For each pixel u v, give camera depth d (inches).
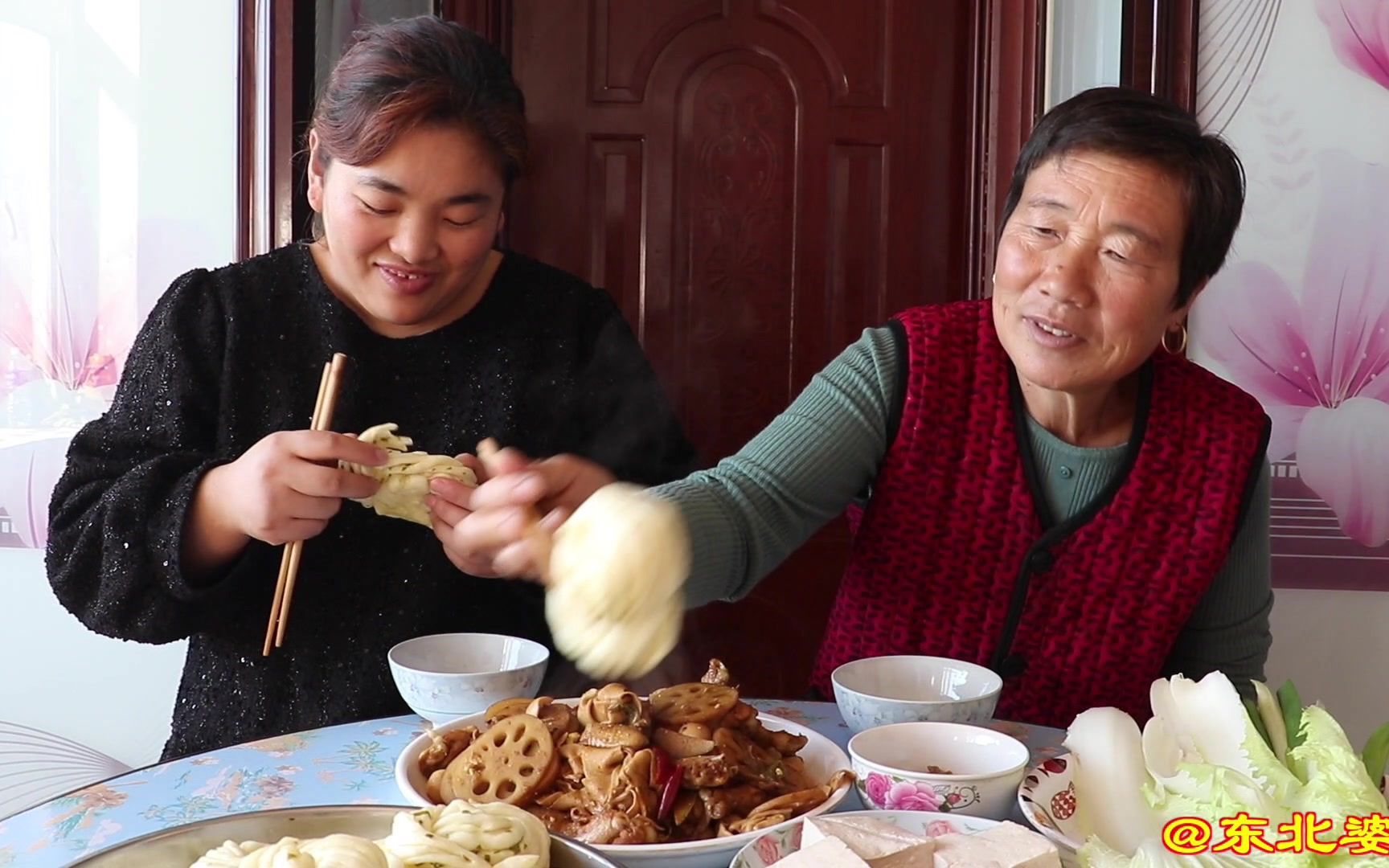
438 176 52.7
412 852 29.8
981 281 99.8
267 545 57.9
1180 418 56.2
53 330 87.2
